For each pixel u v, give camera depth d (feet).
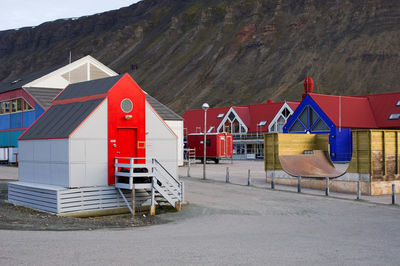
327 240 40.98
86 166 59.26
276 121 217.15
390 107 192.44
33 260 30.40
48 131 64.34
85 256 32.04
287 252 35.12
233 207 64.13
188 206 64.90
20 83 144.97
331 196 76.33
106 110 61.16
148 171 61.87
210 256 33.04
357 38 580.71
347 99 194.08
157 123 66.59
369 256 34.32
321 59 571.28
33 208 61.93
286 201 69.97
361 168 81.20
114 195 61.36
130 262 30.55
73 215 57.62
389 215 58.03
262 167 145.48
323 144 106.42
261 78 597.11
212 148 166.20
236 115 236.63
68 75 140.77
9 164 139.44
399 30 565.12
